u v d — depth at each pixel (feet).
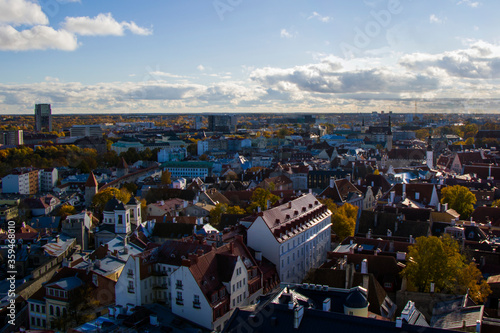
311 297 283.18
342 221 551.59
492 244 433.48
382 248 422.41
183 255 357.41
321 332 226.58
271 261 412.36
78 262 467.52
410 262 360.48
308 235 475.72
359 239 438.40
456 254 358.23
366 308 262.88
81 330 304.91
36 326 392.47
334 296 280.92
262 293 376.68
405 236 481.05
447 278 342.64
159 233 555.28
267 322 239.71
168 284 352.69
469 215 626.23
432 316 287.69
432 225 508.94
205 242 381.19
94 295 382.63
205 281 323.78
